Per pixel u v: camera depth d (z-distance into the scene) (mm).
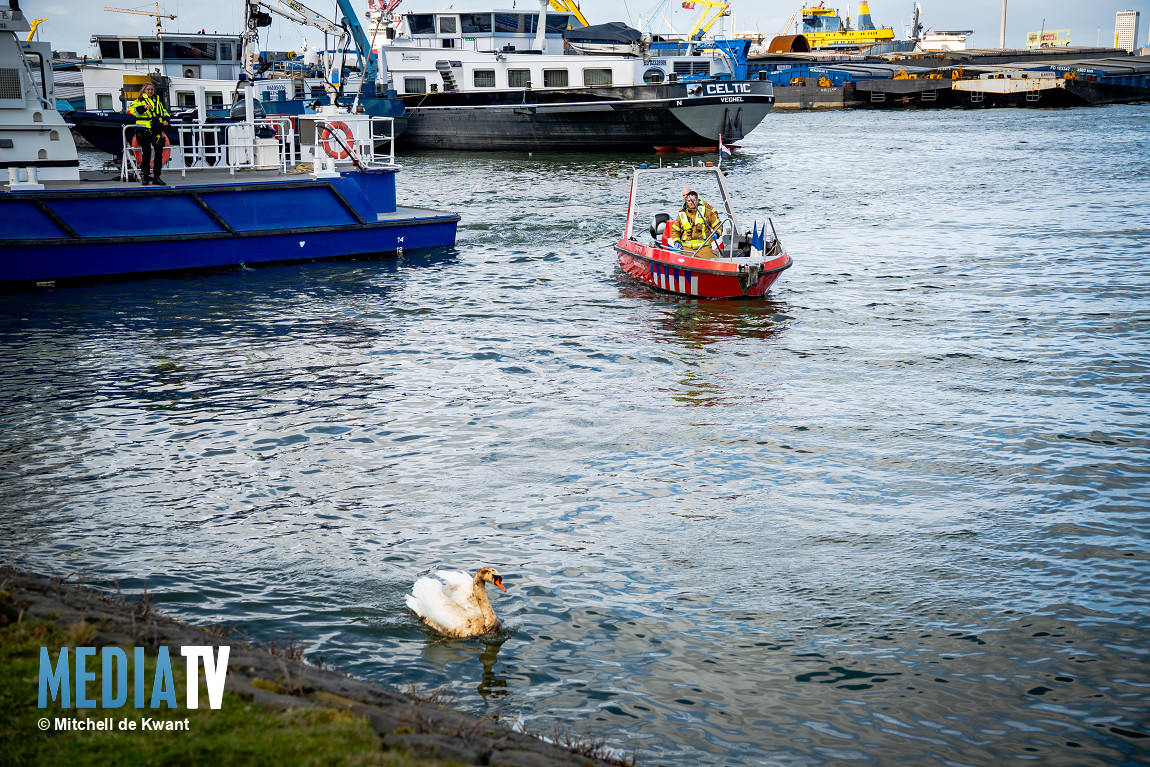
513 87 56344
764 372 14492
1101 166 44750
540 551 8703
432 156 56594
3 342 15867
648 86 52656
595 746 5789
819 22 194625
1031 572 8312
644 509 9648
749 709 6449
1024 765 5910
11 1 21062
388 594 7895
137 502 9609
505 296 19891
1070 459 10828
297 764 4316
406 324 17531
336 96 47812
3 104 21547
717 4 80625
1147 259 22469
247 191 22109
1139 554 8609
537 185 41062
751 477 10469
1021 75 116438
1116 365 14391
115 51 47312
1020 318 17391
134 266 21141
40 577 7176
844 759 5957
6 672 5086
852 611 7699
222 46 48719
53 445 11188
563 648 7148
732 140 54438
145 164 21594
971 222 29078
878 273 21938
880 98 118750
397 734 4766
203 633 6199
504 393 13477
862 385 13773
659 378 14219
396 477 10414
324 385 13742
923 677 6824
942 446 11312
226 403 12867
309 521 9250
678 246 20078
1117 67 131250
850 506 9711
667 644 7223
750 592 8000
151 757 4340
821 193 37219
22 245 19625
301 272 22359
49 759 4305
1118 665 6953
